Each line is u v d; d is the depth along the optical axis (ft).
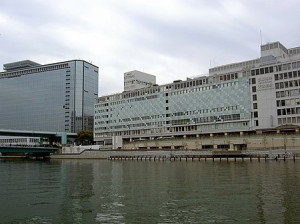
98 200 112.37
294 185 134.41
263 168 225.76
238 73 475.72
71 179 182.09
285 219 81.25
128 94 612.70
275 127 428.15
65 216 90.53
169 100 549.95
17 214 93.76
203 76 515.91
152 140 525.34
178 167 260.42
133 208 98.17
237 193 119.65
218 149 410.11
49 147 568.82
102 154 473.67
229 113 477.36
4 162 414.00
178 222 81.51
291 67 426.92
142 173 210.38
